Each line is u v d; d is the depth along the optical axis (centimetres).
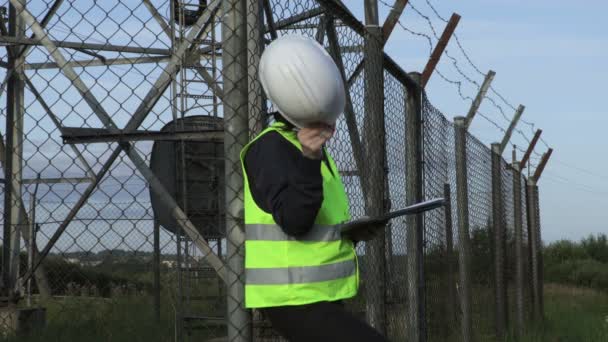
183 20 2003
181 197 1557
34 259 1464
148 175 844
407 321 1154
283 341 735
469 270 1627
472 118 1878
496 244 2106
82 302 1549
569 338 2712
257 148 538
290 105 516
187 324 1616
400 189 1148
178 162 1572
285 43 539
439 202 599
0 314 1390
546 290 6081
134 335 1416
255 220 560
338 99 521
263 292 553
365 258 945
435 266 1354
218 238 1595
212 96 1633
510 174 2623
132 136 852
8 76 1794
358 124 946
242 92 661
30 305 1620
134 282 1712
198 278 1853
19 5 895
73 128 825
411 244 1176
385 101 1052
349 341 538
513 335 2275
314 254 553
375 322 925
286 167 518
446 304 1445
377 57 948
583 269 7781
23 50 1814
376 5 957
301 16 809
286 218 516
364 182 932
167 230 1158
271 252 554
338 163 860
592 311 4244
